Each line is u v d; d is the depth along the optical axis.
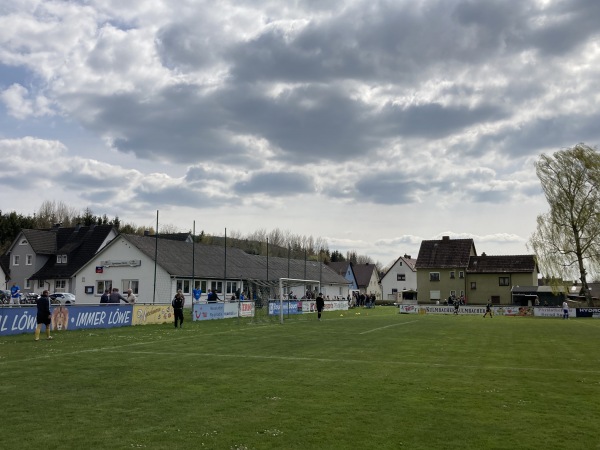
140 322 33.56
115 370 14.77
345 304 67.69
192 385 12.65
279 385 12.72
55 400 10.98
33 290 68.69
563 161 61.03
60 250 69.69
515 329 33.41
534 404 10.96
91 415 9.80
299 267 80.44
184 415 9.84
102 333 26.80
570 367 16.05
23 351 18.91
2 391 11.84
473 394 11.88
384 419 9.68
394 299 111.56
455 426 9.27
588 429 9.15
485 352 19.81
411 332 29.45
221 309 40.47
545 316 55.97
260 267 69.62
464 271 89.44
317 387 12.52
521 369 15.53
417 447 8.12
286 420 9.55
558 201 60.75
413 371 14.97
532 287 83.44
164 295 52.12
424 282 91.62
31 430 8.82
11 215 94.06
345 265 114.12
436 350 20.27
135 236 55.78
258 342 22.77
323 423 9.38
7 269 71.44
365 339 24.64
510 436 8.73
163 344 21.64
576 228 60.28
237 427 9.09
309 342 22.95
